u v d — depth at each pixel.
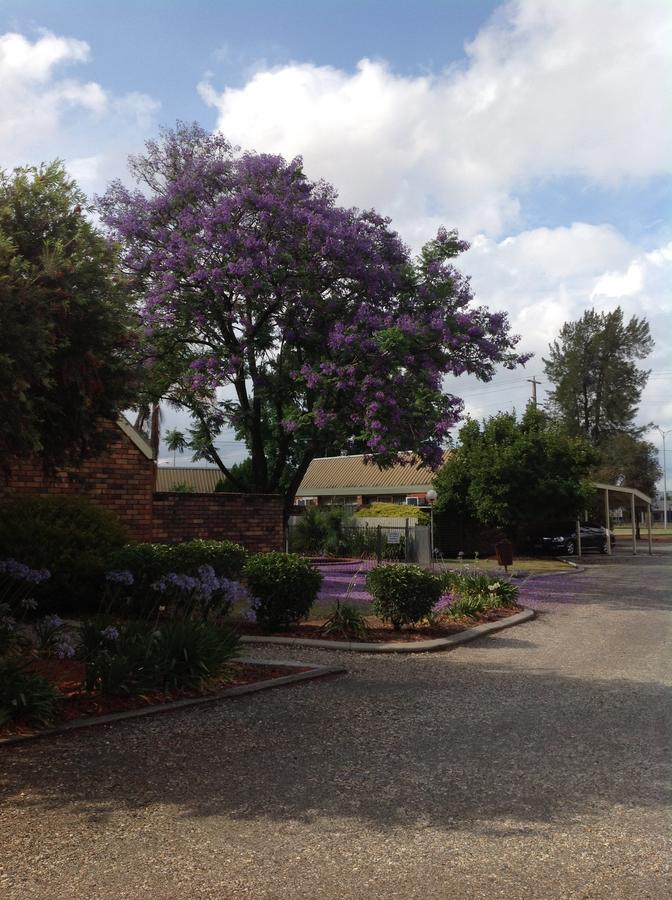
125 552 10.88
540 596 17.70
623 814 4.61
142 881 3.72
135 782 5.12
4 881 3.71
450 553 34.00
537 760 5.65
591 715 6.99
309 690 7.96
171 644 7.57
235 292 17.58
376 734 6.34
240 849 4.09
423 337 17.00
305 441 19.59
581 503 31.67
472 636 11.56
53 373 6.29
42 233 6.50
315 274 17.83
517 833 4.32
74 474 7.74
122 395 7.04
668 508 103.06
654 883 3.73
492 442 32.09
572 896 3.60
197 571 10.64
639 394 74.12
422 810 4.66
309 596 11.40
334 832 4.32
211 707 7.16
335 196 18.55
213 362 17.81
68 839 4.20
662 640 11.59
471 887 3.68
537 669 9.26
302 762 5.58
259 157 17.98
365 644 10.55
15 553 10.66
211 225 17.06
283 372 18.72
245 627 11.41
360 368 16.66
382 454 16.83
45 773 5.28
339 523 29.83
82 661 8.04
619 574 24.73
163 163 18.83
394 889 3.66
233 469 29.69
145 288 17.86
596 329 74.75
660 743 6.09
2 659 6.77
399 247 18.86
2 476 12.05
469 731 6.44
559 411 75.88
